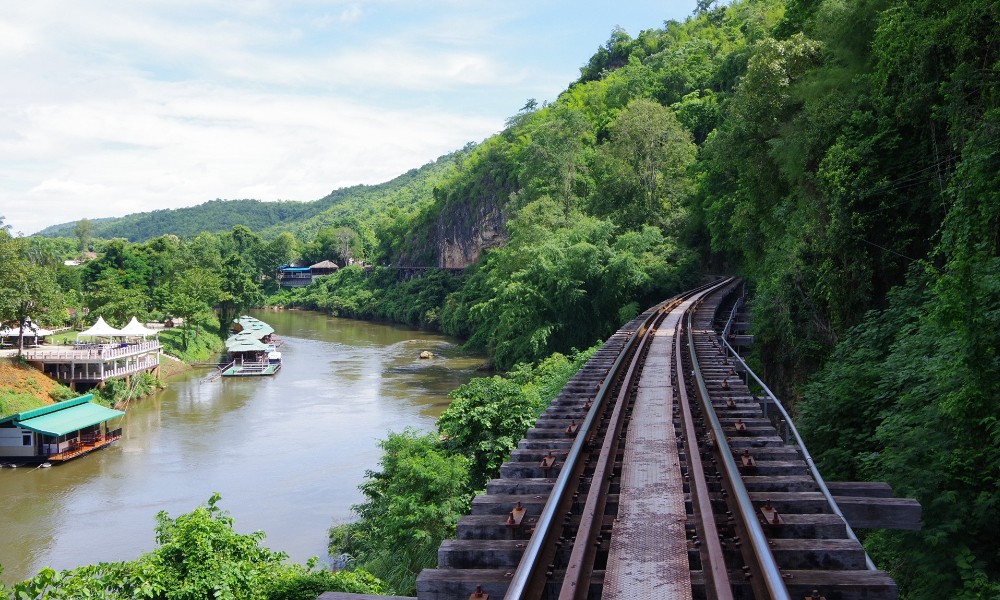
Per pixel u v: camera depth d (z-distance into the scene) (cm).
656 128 6166
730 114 2998
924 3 1736
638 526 624
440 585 525
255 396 4816
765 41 2772
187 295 7138
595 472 747
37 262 8200
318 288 15000
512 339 5194
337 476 3033
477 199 12406
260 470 3136
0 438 3331
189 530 1213
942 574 856
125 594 1055
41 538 2425
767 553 499
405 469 1869
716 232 4425
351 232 18425
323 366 6184
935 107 1642
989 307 1005
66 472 3153
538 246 5128
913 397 1140
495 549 572
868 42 2192
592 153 7844
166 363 6016
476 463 1970
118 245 9144
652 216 6025
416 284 11231
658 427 1017
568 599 467
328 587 1177
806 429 1386
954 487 945
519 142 11669
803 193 2309
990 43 1509
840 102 2103
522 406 2050
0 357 4397
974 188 1090
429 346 7638
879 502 682
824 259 2044
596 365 1648
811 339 2123
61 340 6506
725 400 1198
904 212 1834
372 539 1970
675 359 1714
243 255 16150
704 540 580
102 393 4472
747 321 3008
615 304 4847
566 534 627
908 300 1581
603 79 13300
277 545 2300
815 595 479
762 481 745
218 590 1120
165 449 3497
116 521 2575
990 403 939
